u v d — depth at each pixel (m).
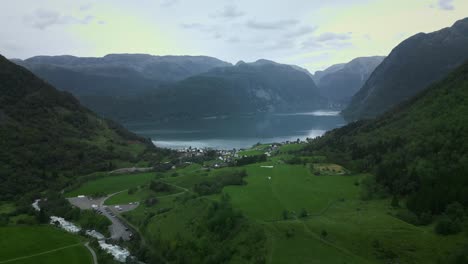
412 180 154.62
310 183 192.00
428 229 118.62
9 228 158.62
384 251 111.06
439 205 127.44
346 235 122.25
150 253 142.62
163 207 195.25
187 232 149.75
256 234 131.50
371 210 143.12
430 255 105.19
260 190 185.75
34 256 131.62
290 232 128.38
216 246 134.38
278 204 163.38
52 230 159.88
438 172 149.38
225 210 149.62
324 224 132.62
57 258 131.00
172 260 138.75
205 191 197.75
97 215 188.88
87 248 142.75
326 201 163.25
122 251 147.12
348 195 168.75
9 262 125.69
